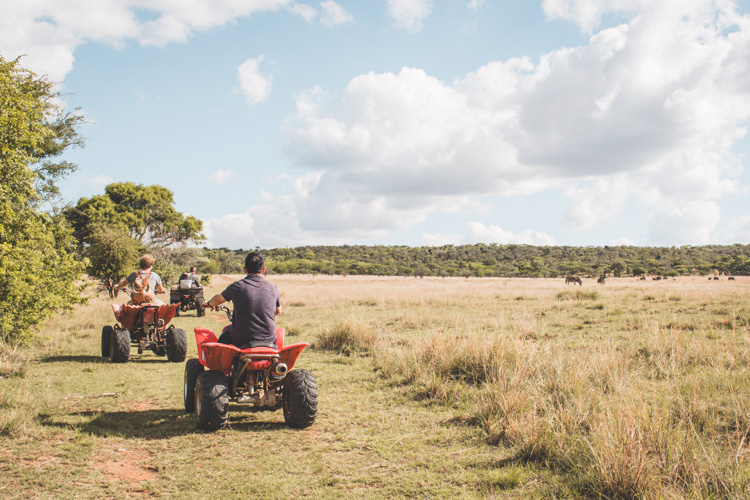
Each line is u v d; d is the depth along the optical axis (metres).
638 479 3.41
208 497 3.56
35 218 11.52
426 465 4.14
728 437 4.40
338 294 24.66
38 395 6.26
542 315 15.23
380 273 145.88
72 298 11.12
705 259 168.88
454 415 5.50
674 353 7.58
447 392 6.34
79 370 8.04
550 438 4.34
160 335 9.26
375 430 5.06
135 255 26.42
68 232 12.12
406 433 4.96
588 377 6.40
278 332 5.70
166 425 5.23
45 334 11.12
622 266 131.12
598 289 28.50
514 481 3.72
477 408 5.61
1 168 10.09
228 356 5.03
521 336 10.21
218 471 4.04
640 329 11.38
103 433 4.88
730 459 3.76
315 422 5.36
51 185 20.33
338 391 6.74
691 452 3.78
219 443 4.69
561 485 3.64
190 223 66.50
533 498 3.49
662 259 168.12
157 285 9.46
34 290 9.71
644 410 4.26
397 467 4.10
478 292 26.19
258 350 4.86
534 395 5.59
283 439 4.81
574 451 4.09
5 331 9.29
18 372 7.56
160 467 4.10
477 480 3.82
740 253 183.62
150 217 61.62
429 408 5.86
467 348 7.71
